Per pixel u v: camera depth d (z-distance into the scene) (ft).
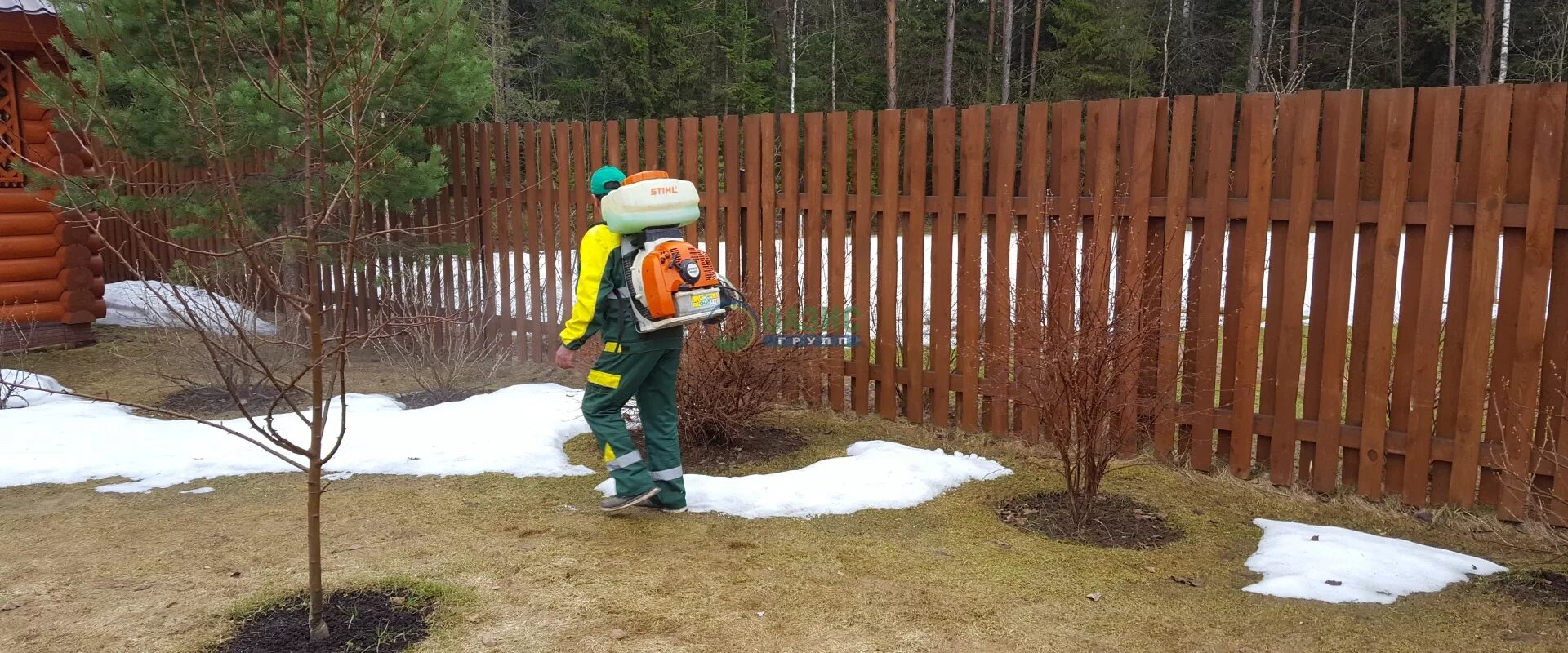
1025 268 17.92
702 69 115.85
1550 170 13.71
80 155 28.43
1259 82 95.25
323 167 10.12
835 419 21.13
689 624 11.10
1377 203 15.05
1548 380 14.43
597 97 109.09
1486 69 91.71
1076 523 14.82
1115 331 14.79
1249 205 16.11
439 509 15.33
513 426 19.98
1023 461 18.26
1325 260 15.72
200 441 19.01
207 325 23.77
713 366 18.52
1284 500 16.08
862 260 20.54
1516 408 14.47
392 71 21.81
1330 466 16.11
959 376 19.76
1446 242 14.55
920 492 16.26
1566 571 12.96
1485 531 14.64
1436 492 15.37
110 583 12.25
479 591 11.98
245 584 12.16
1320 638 10.95
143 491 16.22
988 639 10.86
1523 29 99.25
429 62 23.62
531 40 93.91
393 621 11.09
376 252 28.71
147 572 12.60
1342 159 15.20
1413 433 15.28
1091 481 14.75
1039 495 16.33
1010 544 14.10
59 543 13.73
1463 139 14.28
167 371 26.09
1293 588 12.30
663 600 11.78
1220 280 16.62
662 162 24.90
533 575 12.53
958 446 19.24
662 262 13.75
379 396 23.61
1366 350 15.65
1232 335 16.80
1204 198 16.47
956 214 19.27
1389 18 103.65
